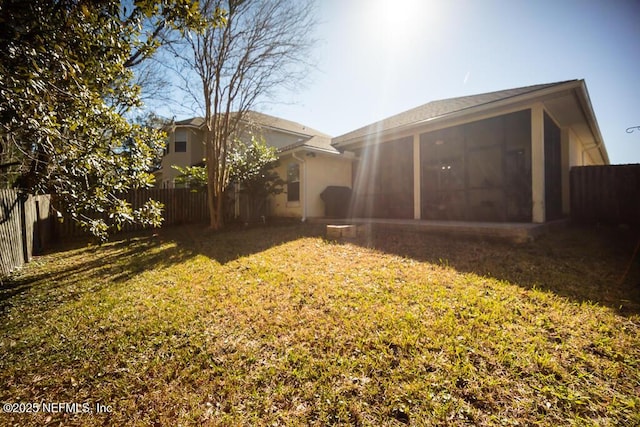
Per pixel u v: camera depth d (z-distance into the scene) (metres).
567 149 7.78
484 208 7.29
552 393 1.75
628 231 6.22
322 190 10.78
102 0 2.46
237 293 3.63
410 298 3.15
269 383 2.00
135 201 9.91
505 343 2.25
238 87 9.26
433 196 8.30
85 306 3.45
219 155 9.48
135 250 6.53
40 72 2.25
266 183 10.29
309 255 5.27
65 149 2.83
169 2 2.65
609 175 7.31
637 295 3.14
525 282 3.51
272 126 16.41
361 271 4.18
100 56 2.80
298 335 2.55
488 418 1.61
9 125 2.39
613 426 1.53
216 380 2.05
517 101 6.00
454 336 2.37
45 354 2.50
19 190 3.56
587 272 3.86
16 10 2.09
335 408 1.74
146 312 3.21
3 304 3.55
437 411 1.66
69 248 6.93
